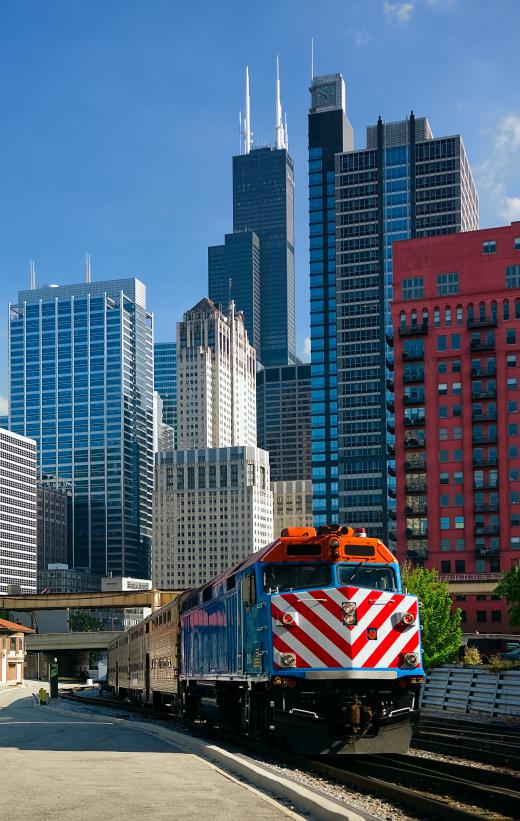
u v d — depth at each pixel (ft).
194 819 41.29
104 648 531.91
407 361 497.05
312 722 66.64
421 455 489.26
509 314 484.74
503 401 479.82
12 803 45.73
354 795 51.24
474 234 497.05
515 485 474.08
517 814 46.26
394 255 508.53
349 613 68.23
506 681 107.76
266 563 70.79
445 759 71.10
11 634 437.99
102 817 41.78
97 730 98.99
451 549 478.18
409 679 68.69
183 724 113.70
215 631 91.25
